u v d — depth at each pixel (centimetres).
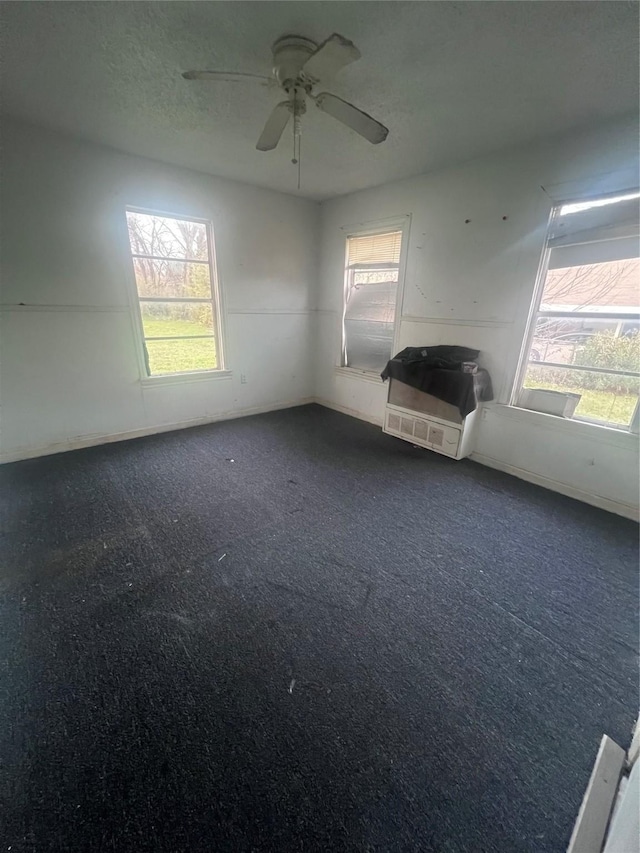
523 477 291
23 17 149
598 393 251
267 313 418
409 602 169
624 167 218
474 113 218
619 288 233
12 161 249
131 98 211
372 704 126
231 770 107
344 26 153
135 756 110
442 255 321
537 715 123
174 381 366
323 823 96
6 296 266
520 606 168
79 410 316
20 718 119
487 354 305
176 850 91
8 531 211
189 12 147
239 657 141
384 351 400
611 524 232
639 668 140
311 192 387
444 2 140
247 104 216
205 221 349
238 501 249
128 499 248
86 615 157
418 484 279
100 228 292
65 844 92
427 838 94
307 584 178
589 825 93
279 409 461
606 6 139
